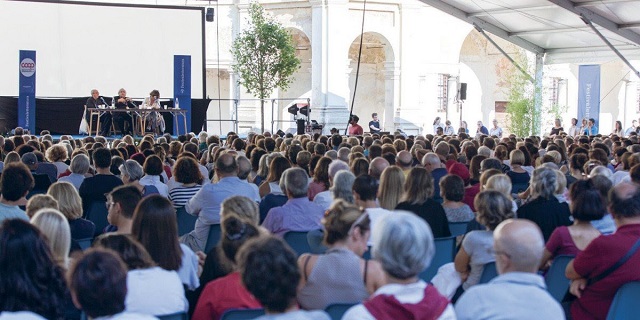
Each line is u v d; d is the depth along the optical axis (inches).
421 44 1288.1
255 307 181.3
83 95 1035.9
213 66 1279.5
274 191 347.6
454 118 1357.0
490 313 147.3
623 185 209.6
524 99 1041.5
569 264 208.8
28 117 874.1
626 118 1540.4
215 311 181.8
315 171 349.7
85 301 126.0
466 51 1407.5
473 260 221.5
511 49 1389.0
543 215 275.9
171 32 1061.1
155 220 195.3
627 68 1526.8
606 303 202.7
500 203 220.4
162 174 435.8
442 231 274.8
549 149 535.2
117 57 1047.0
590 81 978.1
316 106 1230.9
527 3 832.3
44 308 150.3
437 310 135.8
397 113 1275.8
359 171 367.2
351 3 1240.8
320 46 1222.3
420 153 488.4
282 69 1154.0
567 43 965.2
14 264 148.6
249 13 1173.7
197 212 310.0
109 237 177.5
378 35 1274.6
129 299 171.8
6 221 152.6
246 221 187.3
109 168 386.0
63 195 262.1
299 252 265.6
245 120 1286.9
